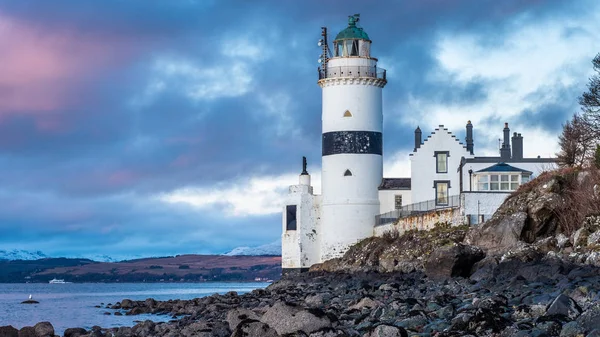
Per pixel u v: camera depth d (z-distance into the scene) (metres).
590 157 54.47
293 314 25.88
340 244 76.94
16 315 59.88
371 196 77.19
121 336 34.19
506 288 32.50
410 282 44.00
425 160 76.19
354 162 77.12
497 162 68.12
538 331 21.16
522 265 39.81
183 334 30.77
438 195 75.88
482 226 50.91
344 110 77.50
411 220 66.62
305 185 79.69
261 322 25.41
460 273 45.47
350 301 33.84
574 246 42.31
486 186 67.25
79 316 56.38
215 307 44.44
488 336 22.31
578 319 21.27
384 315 27.95
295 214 79.19
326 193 78.25
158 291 131.00
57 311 64.62
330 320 25.75
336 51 79.44
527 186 52.41
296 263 78.81
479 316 23.41
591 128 59.25
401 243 63.25
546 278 33.97
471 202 58.34
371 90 77.81
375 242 70.00
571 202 47.94
